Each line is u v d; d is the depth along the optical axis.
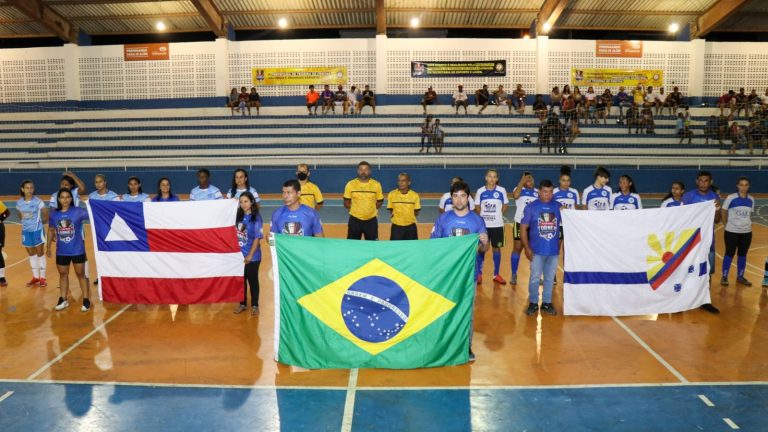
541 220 8.44
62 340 7.59
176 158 27.56
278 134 28.97
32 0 27.05
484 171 25.33
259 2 27.97
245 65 30.70
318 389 6.10
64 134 29.34
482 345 7.36
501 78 30.47
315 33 33.31
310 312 6.55
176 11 28.88
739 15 29.08
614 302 8.53
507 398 5.90
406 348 6.52
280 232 7.80
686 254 8.59
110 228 8.73
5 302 9.38
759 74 31.12
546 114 28.17
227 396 5.95
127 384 6.24
